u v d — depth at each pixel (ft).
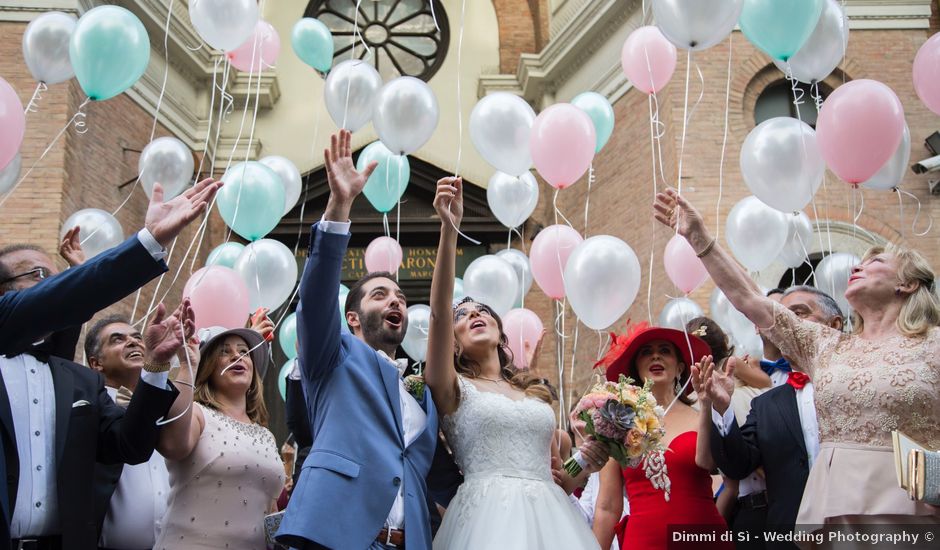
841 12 21.66
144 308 42.39
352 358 13.56
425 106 21.34
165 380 13.94
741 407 19.36
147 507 16.55
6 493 11.53
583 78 49.26
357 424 12.87
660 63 25.20
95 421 14.69
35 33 22.99
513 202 25.73
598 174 46.78
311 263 13.04
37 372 14.76
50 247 36.91
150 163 24.73
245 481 14.84
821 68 21.67
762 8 19.88
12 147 18.58
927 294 13.96
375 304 15.70
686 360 17.80
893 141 18.92
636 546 16.10
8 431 13.33
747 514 17.40
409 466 13.14
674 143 40.63
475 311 15.78
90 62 20.79
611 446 14.57
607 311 19.67
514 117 22.15
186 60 47.91
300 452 18.25
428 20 55.77
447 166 52.37
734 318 24.88
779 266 39.11
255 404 16.85
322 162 50.83
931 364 13.24
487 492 13.57
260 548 14.78
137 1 43.62
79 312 10.84
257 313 17.66
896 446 12.40
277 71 53.06
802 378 16.62
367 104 23.88
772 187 19.60
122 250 10.95
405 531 12.60
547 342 48.57
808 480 13.87
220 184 11.68
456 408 14.46
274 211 22.04
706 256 15.11
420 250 50.75
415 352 26.76
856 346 13.99
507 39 55.16
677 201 15.40
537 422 14.35
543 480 14.10
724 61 41.73
